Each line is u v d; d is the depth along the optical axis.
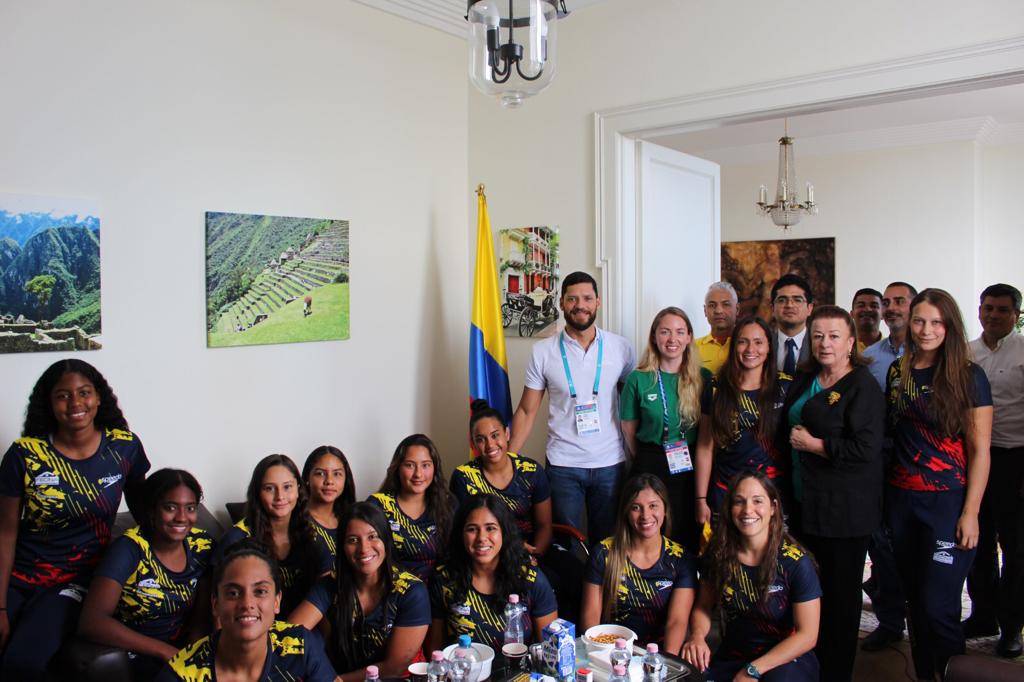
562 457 3.82
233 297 3.61
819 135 7.86
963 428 2.98
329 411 4.07
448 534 3.19
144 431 3.33
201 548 2.79
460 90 4.82
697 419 3.50
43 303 3.00
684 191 4.74
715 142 8.21
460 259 4.84
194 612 2.75
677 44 4.00
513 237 4.68
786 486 3.24
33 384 2.99
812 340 3.03
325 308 4.02
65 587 2.70
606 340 3.86
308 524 2.97
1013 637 3.48
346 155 4.13
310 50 3.94
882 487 3.07
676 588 2.80
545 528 3.62
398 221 4.43
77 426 2.67
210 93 3.53
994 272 7.54
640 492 2.76
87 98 3.13
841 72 3.50
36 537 2.68
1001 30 3.13
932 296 2.97
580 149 4.39
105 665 2.36
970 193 7.15
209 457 3.56
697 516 3.50
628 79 4.19
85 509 2.72
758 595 2.69
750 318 3.25
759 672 2.52
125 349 3.26
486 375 4.47
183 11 3.43
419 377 4.57
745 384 3.28
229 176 3.61
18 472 2.62
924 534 3.08
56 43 3.03
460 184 4.84
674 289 4.65
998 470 3.61
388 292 4.38
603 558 2.85
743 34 3.79
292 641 2.17
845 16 3.49
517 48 1.88
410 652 2.53
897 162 7.53
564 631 2.32
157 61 3.34
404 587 2.56
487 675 2.29
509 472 3.53
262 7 3.72
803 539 3.12
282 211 3.83
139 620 2.62
